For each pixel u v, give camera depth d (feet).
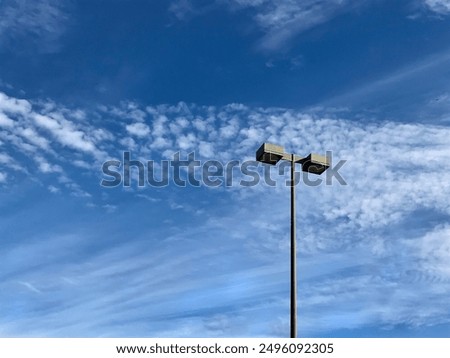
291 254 55.26
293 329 52.80
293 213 57.00
